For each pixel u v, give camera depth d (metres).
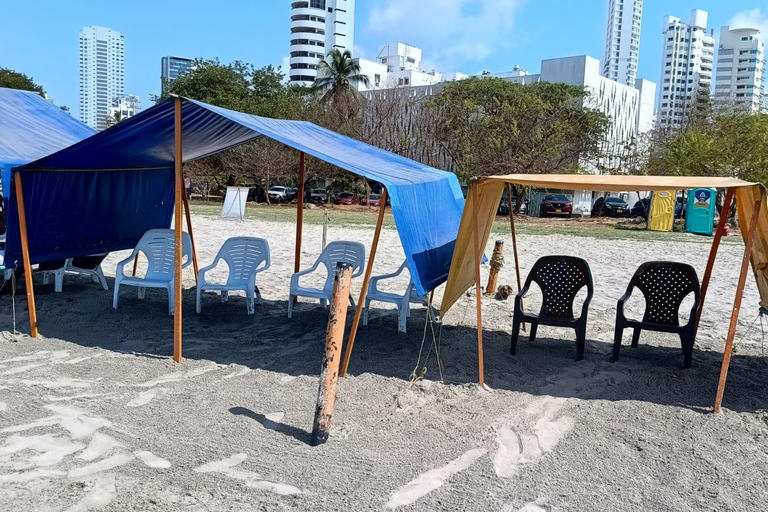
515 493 3.87
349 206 43.53
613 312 9.19
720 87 160.75
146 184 9.93
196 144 8.01
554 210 37.47
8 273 8.76
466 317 8.48
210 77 48.22
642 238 22.77
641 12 197.88
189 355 6.47
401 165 7.97
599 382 5.97
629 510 3.71
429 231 6.59
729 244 21.11
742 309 9.62
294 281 8.14
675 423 4.99
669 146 32.69
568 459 4.34
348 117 44.38
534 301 9.77
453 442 4.57
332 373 4.47
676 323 6.71
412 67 107.44
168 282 8.01
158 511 3.51
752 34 157.25
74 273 10.66
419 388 5.63
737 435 4.80
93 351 6.52
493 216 7.45
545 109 37.91
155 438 4.45
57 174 8.07
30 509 3.46
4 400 5.05
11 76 45.56
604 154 43.78
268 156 40.31
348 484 3.91
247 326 7.67
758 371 6.43
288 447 4.39
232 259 8.52
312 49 121.88
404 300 7.38
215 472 3.98
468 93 43.00
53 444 4.29
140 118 6.38
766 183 28.44
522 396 5.55
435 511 3.64
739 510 3.74
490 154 37.22
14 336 6.92
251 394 5.38
